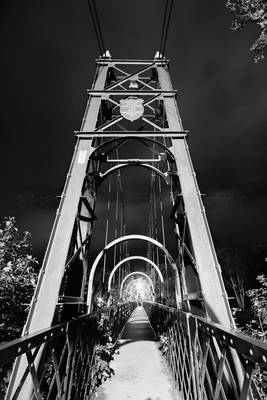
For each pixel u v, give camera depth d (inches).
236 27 146.6
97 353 160.1
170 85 209.9
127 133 164.6
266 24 135.4
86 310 157.0
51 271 109.1
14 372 78.2
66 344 84.0
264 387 111.7
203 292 107.9
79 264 140.9
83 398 115.3
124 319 463.5
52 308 99.1
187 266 146.7
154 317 349.4
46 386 88.2
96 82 213.8
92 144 166.6
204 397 80.2
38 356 75.3
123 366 190.1
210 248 120.1
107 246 211.2
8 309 153.3
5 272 153.3
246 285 1053.8
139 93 200.2
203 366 77.9
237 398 75.5
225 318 100.7
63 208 130.1
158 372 174.9
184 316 112.1
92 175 172.2
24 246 173.3
